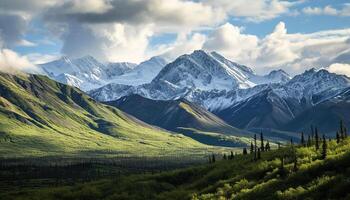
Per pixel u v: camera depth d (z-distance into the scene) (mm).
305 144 140125
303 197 63781
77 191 163125
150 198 141000
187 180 163375
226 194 95875
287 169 95000
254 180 103375
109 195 153625
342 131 124562
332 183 64188
